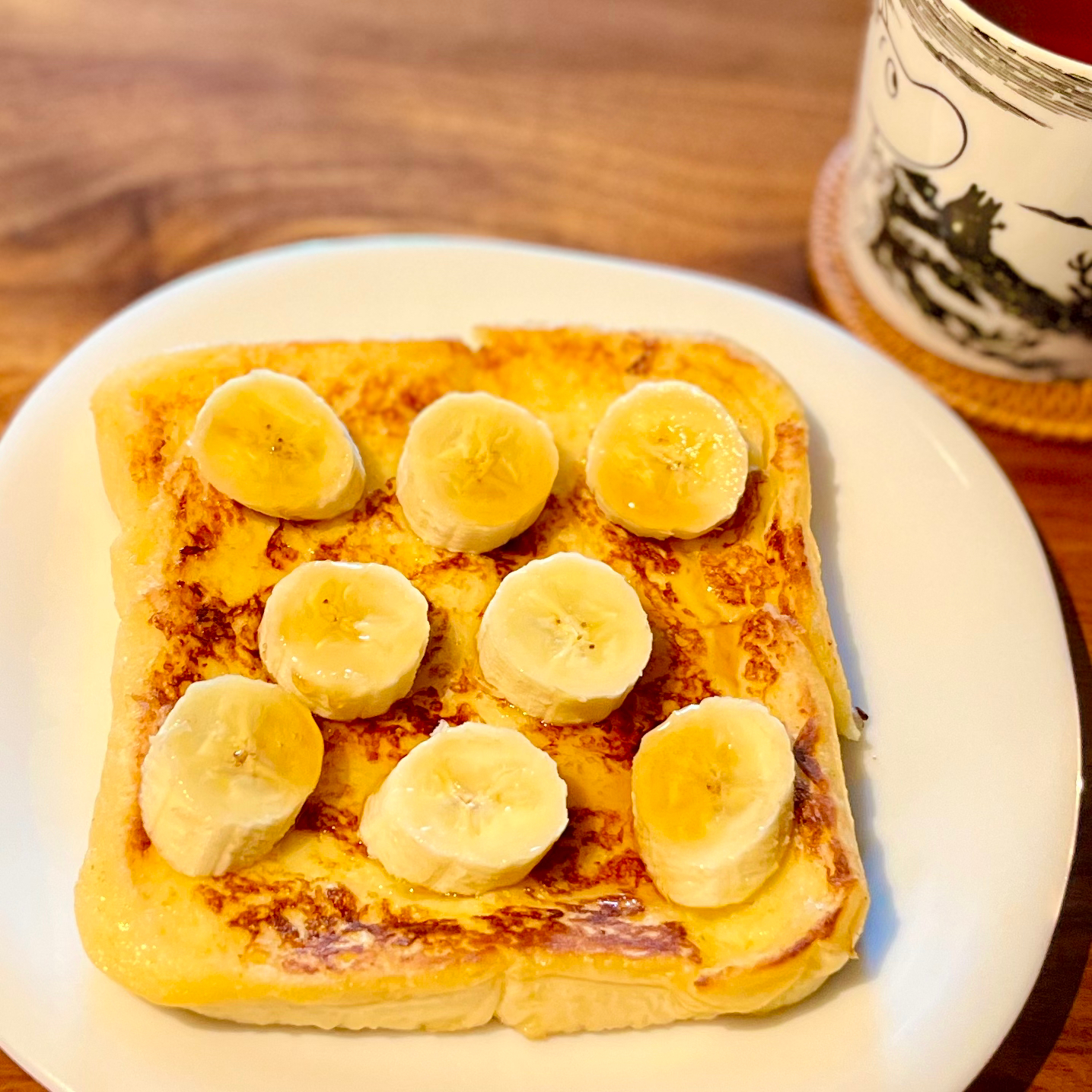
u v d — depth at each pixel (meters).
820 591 0.44
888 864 0.43
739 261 0.52
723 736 0.41
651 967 0.40
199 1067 0.40
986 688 0.44
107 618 0.44
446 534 0.44
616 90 0.55
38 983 0.41
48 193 0.52
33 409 0.46
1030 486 0.49
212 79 0.54
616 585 0.43
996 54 0.43
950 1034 0.41
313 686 0.42
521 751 0.41
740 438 0.45
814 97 0.55
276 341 0.46
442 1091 0.40
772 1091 0.40
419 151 0.53
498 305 0.49
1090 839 0.44
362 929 0.41
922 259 0.48
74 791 0.43
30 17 0.55
